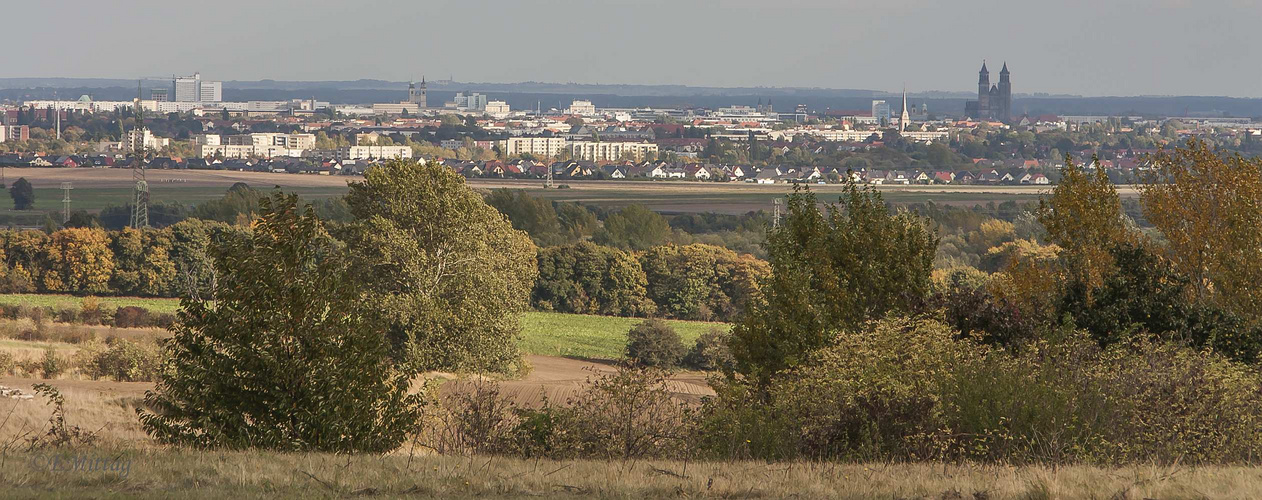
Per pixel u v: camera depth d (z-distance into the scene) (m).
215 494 51.09
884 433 74.00
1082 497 54.28
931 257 104.50
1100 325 104.50
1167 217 125.81
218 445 70.50
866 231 103.81
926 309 98.38
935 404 73.62
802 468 63.28
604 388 80.12
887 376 74.62
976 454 71.56
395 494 53.25
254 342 71.62
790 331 92.25
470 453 76.12
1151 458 69.06
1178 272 121.56
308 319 72.62
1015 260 124.44
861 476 60.75
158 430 72.44
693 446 77.06
